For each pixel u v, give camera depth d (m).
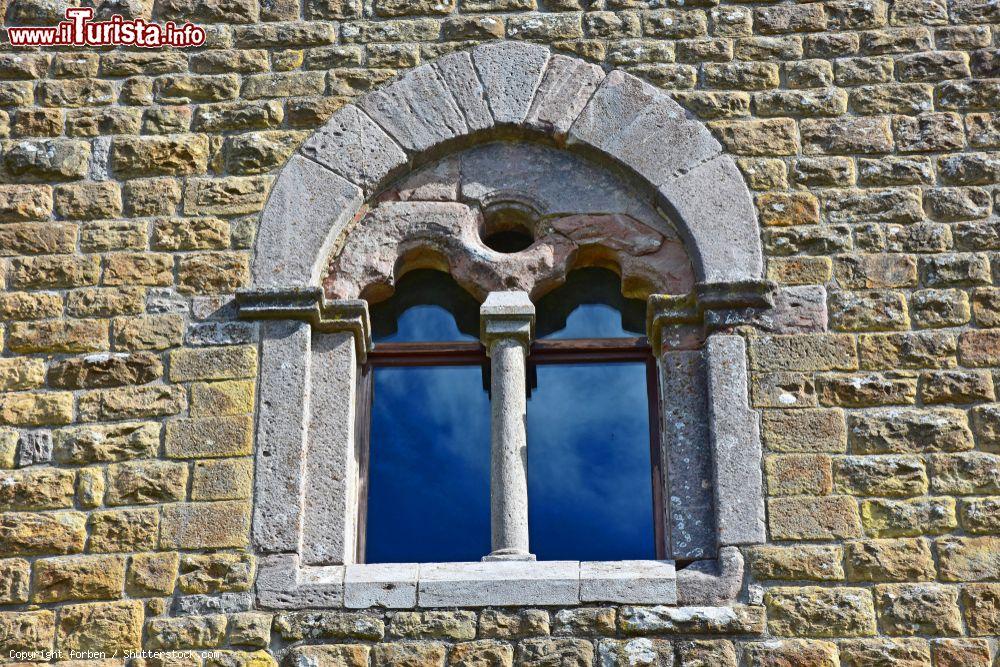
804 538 11.13
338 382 12.04
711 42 13.26
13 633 11.02
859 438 11.48
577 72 13.15
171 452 11.63
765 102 12.95
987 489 11.28
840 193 12.52
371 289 12.56
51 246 12.52
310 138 12.93
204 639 10.93
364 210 12.78
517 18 13.45
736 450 11.45
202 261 12.42
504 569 11.16
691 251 12.36
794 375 11.73
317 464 11.70
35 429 11.79
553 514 11.95
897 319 11.95
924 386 11.68
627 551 11.78
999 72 13.06
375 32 13.42
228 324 12.13
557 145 12.98
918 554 11.05
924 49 13.18
